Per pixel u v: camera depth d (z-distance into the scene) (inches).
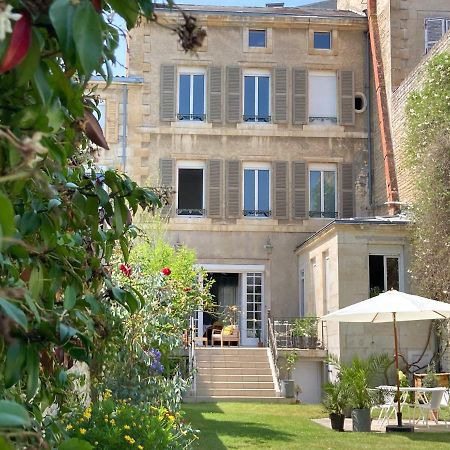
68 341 78.7
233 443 474.3
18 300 63.9
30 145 55.1
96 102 122.1
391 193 923.4
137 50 1006.4
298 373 832.9
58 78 67.9
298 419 619.8
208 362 827.4
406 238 794.8
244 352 848.9
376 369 655.8
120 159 984.3
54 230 86.7
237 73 1013.8
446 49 769.6
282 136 1010.1
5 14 51.3
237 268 986.7
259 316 987.3
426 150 682.2
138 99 998.4
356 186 1010.1
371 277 805.2
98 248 114.4
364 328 778.2
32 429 87.7
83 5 57.8
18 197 85.0
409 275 792.3
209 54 1013.8
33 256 84.7
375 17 1024.9
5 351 70.7
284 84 1018.1
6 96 66.8
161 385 387.9
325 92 1030.4
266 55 1019.9
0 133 54.5
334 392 562.3
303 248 947.3
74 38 56.6
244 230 994.7
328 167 1018.1
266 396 786.2
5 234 51.6
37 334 71.8
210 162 998.4
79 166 121.1
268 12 1030.4
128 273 394.3
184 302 502.3
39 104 65.7
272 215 999.6
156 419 288.8
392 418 653.3
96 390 362.3
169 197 131.8
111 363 353.7
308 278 925.8
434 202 673.6
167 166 991.0
